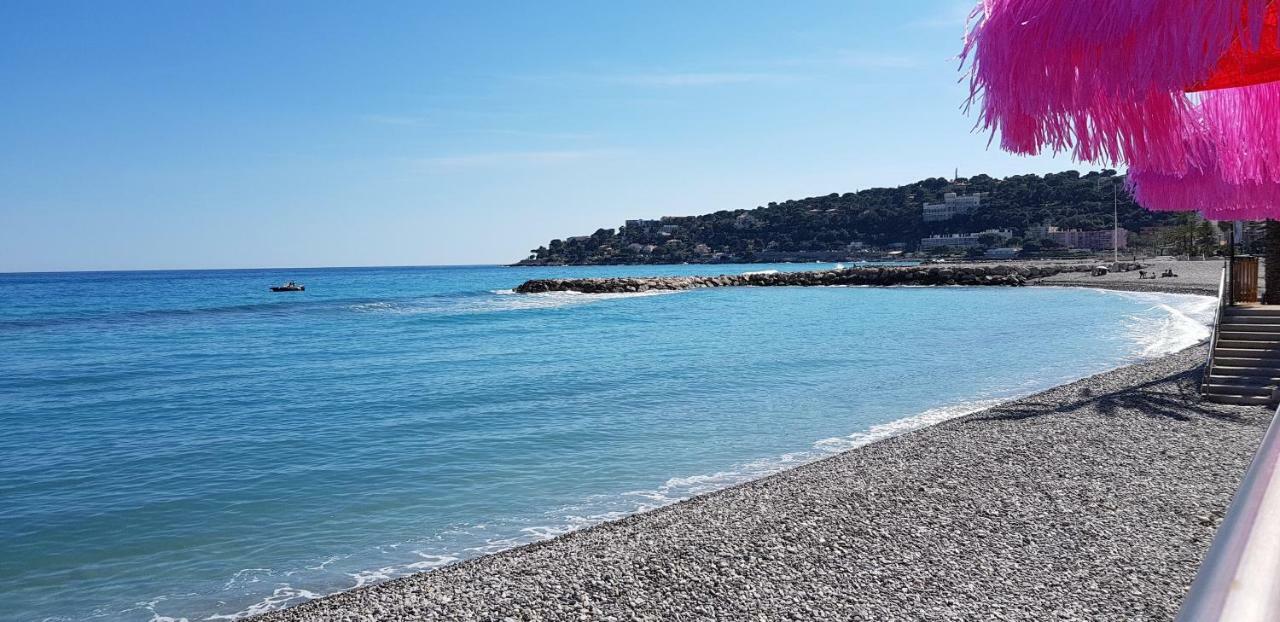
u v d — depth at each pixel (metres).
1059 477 9.95
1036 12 1.59
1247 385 14.57
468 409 17.12
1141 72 1.50
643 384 20.31
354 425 15.56
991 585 6.71
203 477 11.69
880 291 81.19
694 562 7.53
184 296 84.50
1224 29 1.44
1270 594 0.50
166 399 19.34
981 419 13.86
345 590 7.55
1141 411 13.89
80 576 7.96
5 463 12.66
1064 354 24.92
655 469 11.86
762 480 10.47
